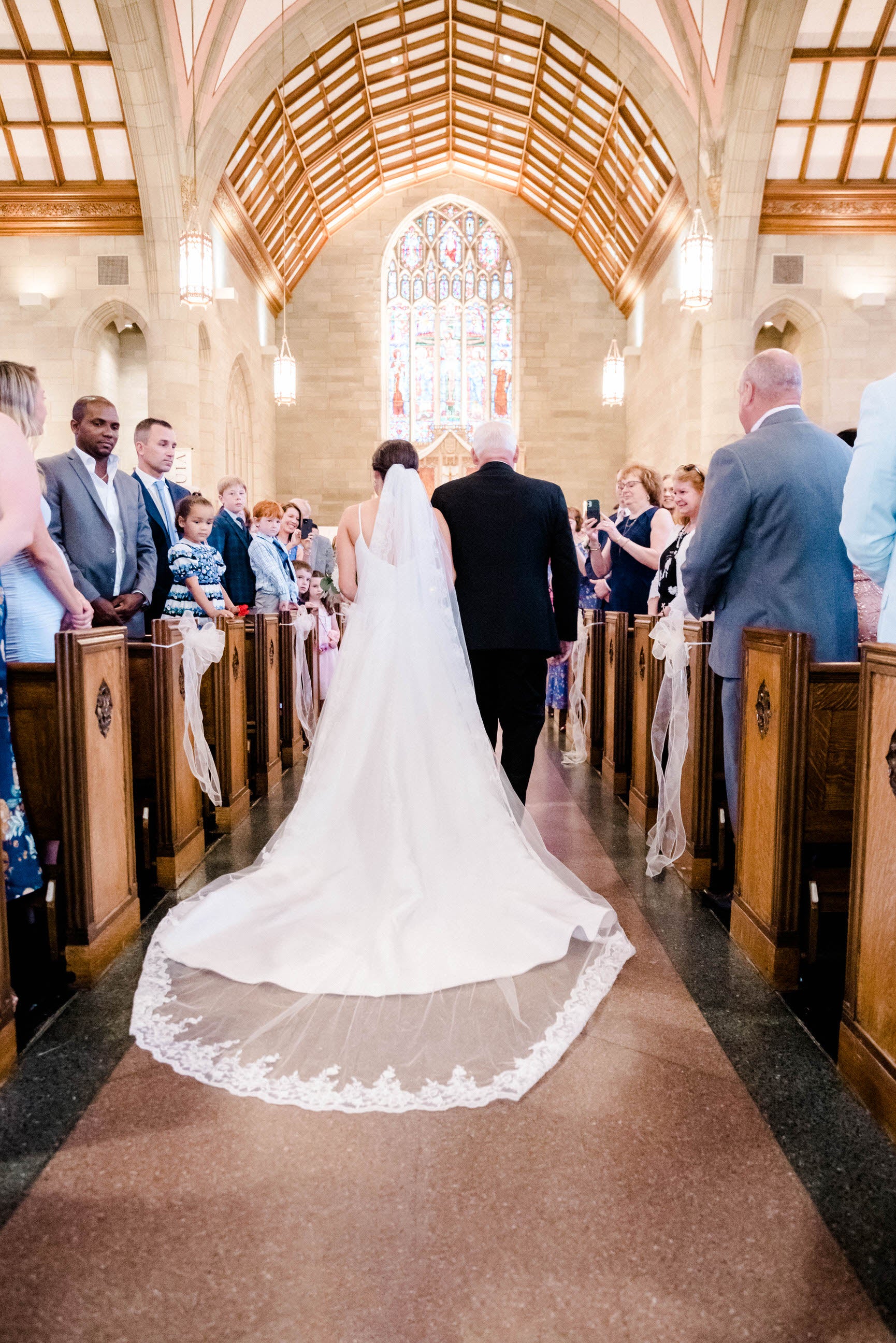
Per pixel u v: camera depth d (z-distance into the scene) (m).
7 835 2.35
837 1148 1.79
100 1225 1.55
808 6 8.73
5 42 9.03
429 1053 2.09
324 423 16.42
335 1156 1.74
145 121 9.45
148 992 2.38
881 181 10.27
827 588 2.78
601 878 3.49
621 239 14.41
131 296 10.59
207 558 4.69
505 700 3.34
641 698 4.24
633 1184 1.67
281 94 10.89
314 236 15.41
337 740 2.92
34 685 2.54
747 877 2.77
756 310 10.52
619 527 5.28
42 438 10.79
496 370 16.75
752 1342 1.32
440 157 15.80
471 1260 1.47
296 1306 1.37
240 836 4.02
